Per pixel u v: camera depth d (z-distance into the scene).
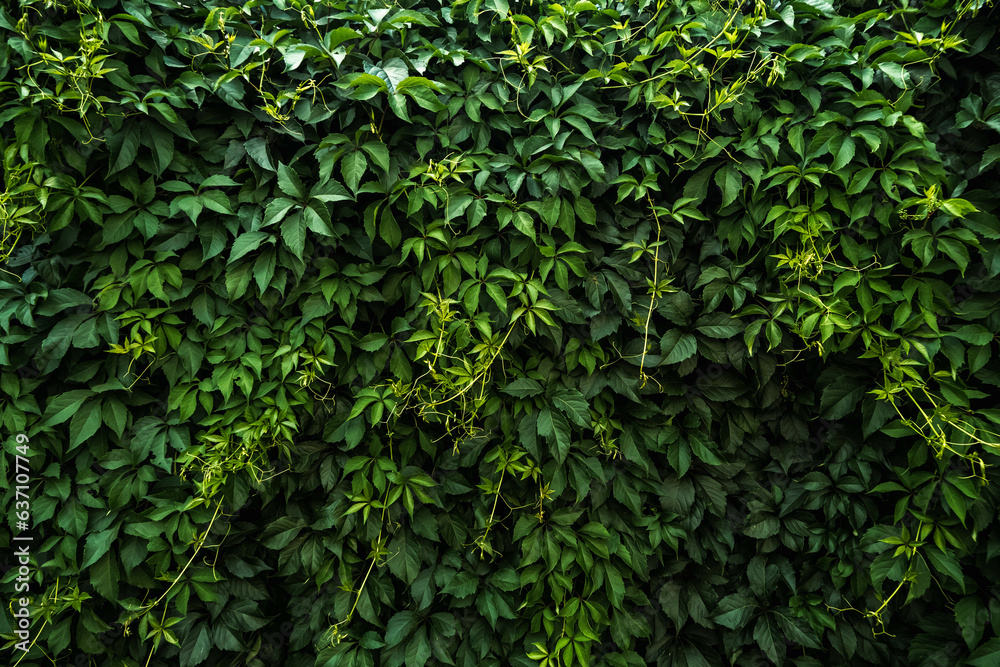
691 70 1.68
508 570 1.81
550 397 1.74
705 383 1.82
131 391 1.70
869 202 1.64
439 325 1.65
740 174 1.71
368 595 1.78
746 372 1.81
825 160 1.71
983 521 1.64
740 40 1.71
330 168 1.58
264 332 1.70
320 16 1.70
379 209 1.68
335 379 1.80
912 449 1.69
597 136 1.77
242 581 1.80
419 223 1.68
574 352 1.76
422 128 1.71
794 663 1.83
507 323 1.71
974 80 1.67
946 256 1.67
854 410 1.79
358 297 1.70
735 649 1.84
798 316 1.67
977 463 1.65
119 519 1.68
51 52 1.51
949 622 1.74
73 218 1.61
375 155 1.61
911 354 1.69
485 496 1.81
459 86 1.71
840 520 1.83
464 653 1.80
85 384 1.69
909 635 1.81
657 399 1.85
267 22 1.69
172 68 1.62
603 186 1.73
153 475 1.68
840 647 1.79
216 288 1.68
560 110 1.73
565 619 1.78
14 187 1.51
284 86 1.66
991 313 1.64
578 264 1.69
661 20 1.70
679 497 1.84
